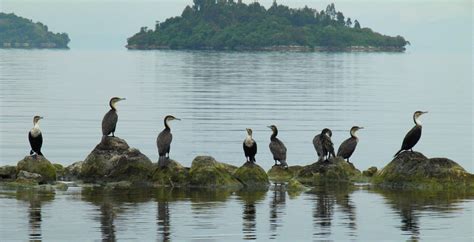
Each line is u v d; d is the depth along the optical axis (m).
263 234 25.42
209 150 47.41
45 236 24.86
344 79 121.62
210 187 32.81
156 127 57.81
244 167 33.69
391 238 25.06
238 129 57.00
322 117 66.12
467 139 54.00
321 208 29.16
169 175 33.34
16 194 30.95
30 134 33.81
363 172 35.69
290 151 47.38
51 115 64.62
